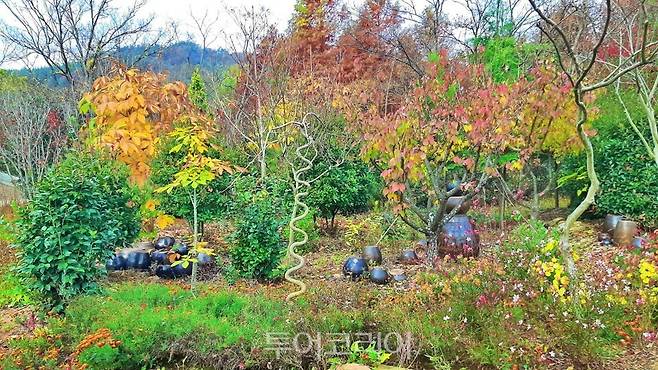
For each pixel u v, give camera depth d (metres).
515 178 10.95
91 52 15.20
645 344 4.79
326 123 10.34
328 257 8.91
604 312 4.91
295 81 12.55
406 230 9.89
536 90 7.50
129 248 8.09
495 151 7.29
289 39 15.02
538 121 7.82
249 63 12.37
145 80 8.13
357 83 14.05
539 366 4.38
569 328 4.64
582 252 8.35
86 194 6.04
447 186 9.72
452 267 6.34
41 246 5.82
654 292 5.18
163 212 8.86
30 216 5.96
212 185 8.75
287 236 8.96
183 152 8.39
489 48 11.03
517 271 5.56
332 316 5.04
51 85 15.73
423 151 6.88
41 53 15.06
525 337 4.68
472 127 6.90
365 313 5.18
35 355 4.66
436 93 7.29
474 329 4.99
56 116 13.38
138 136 7.81
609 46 9.28
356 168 10.73
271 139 10.73
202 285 6.54
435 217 7.57
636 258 5.83
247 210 7.42
